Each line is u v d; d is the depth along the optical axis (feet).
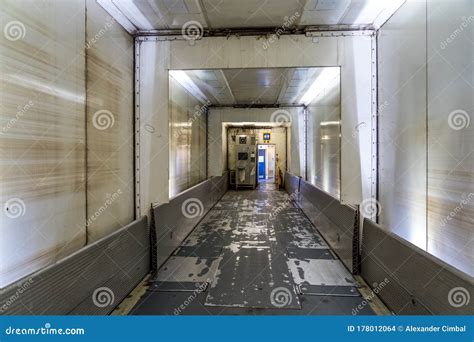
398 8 9.00
